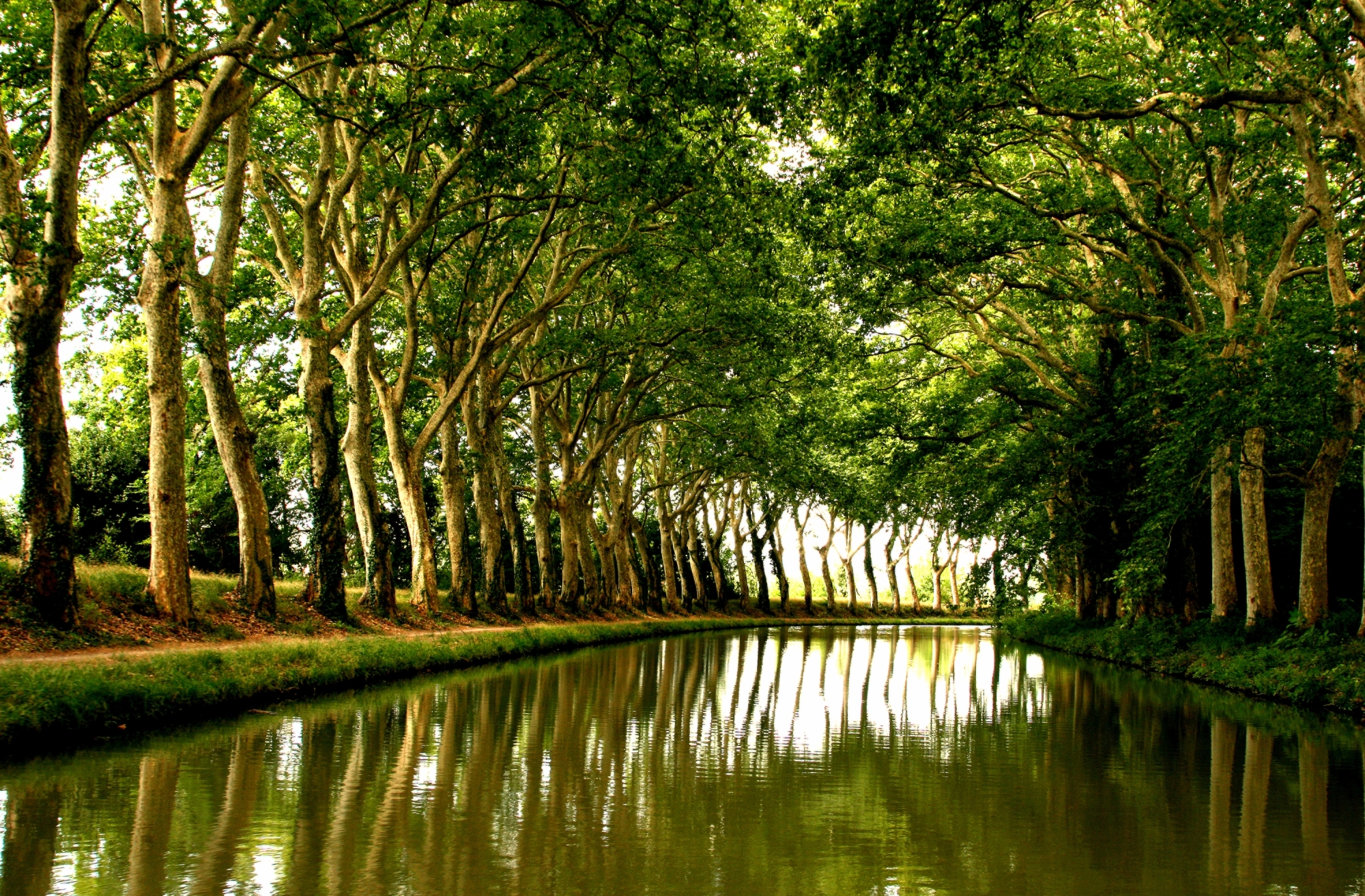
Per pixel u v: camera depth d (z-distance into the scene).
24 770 9.15
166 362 16.84
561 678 20.53
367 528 24.77
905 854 7.14
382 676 18.08
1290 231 18.88
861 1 14.06
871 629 58.56
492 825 7.73
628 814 8.20
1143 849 7.43
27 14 16.00
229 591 20.02
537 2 14.28
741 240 21.08
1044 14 18.47
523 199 20.34
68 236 13.80
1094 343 32.66
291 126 21.53
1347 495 27.69
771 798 8.99
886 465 34.03
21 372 14.00
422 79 15.98
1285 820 8.44
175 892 5.90
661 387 38.16
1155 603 28.27
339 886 6.06
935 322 32.00
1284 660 18.58
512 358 30.05
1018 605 34.44
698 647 34.56
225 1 16.30
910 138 18.08
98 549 30.16
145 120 18.33
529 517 57.56
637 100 15.72
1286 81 16.44
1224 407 17.34
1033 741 12.81
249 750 10.59
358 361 24.16
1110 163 21.88
